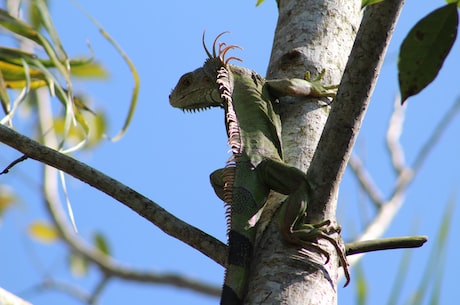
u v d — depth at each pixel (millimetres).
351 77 8000
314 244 8203
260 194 9172
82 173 8531
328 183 8375
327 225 8375
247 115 10453
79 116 10781
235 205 9016
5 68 10750
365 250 8680
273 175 9156
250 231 8688
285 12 11227
